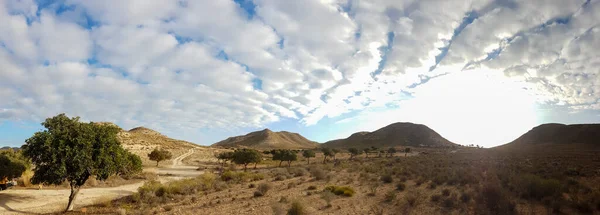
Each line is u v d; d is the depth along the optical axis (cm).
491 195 1464
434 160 5447
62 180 1927
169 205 1892
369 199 1858
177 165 8238
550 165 3612
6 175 2445
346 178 3131
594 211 1306
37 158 1894
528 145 15638
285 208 1655
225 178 3747
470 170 2961
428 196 1825
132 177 4138
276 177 3572
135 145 12044
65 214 1830
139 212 1727
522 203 1502
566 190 1745
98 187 3153
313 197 2003
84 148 1950
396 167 3941
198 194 2467
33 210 1947
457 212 1391
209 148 17888
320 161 9194
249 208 1736
